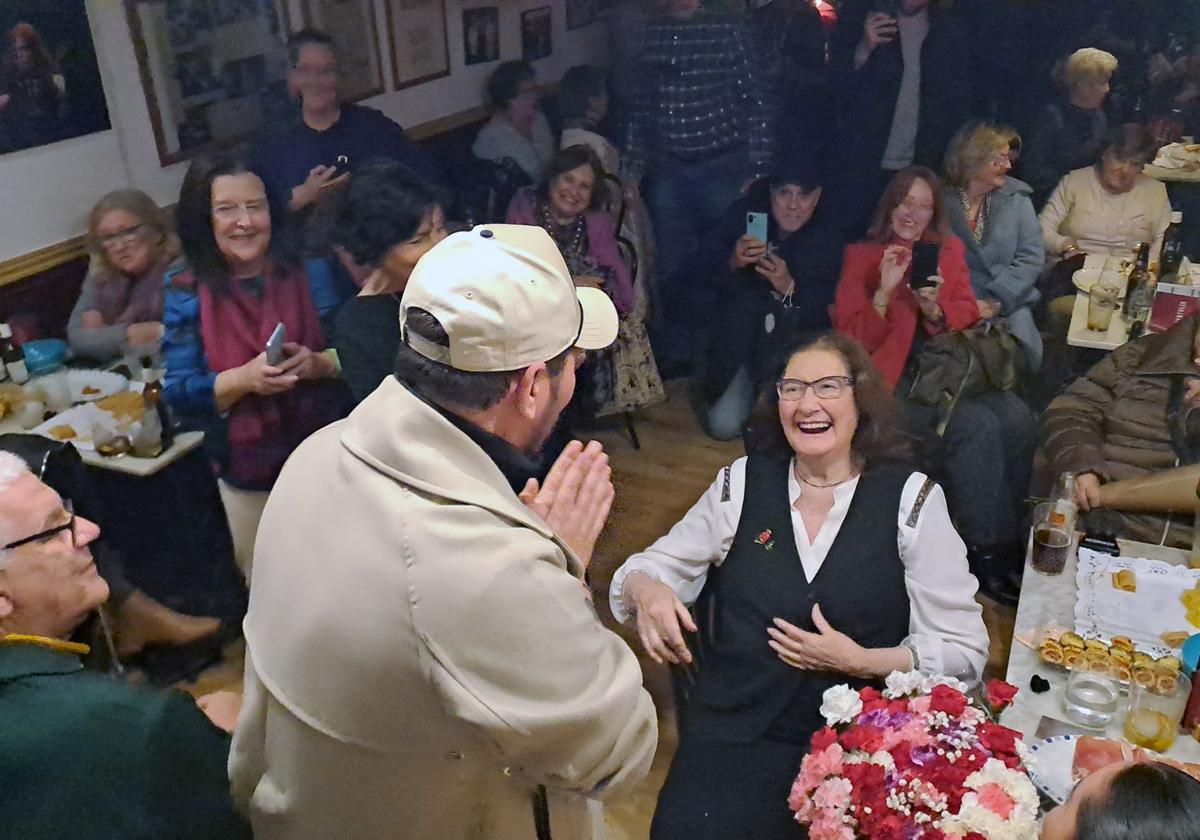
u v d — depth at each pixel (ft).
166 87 6.72
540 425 3.11
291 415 7.52
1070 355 7.32
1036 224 7.15
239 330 7.20
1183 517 7.13
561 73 7.36
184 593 7.50
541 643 2.72
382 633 2.69
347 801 3.01
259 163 6.90
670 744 6.50
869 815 3.86
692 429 7.83
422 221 7.13
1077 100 6.74
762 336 7.55
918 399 7.72
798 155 7.24
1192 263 6.83
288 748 2.99
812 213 7.41
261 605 3.01
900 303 7.50
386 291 7.29
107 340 7.16
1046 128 6.88
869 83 6.99
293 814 3.11
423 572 2.65
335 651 2.76
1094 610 5.70
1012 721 4.94
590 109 7.44
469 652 2.65
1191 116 6.51
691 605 6.20
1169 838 3.08
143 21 6.58
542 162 7.52
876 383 5.60
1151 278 6.96
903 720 4.15
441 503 2.74
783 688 5.73
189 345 7.21
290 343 7.30
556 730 2.74
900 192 7.25
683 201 7.57
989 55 6.82
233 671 7.67
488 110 7.32
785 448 5.90
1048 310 7.30
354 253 7.18
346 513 2.80
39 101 6.42
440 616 2.64
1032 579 6.07
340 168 7.03
